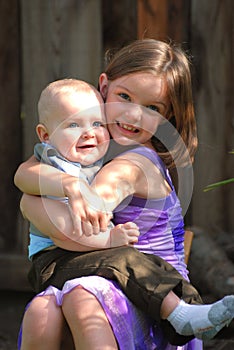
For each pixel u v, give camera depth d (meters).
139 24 7.26
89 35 7.05
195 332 3.89
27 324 3.93
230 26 7.05
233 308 3.82
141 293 3.94
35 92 7.15
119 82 4.34
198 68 7.11
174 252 4.39
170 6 7.21
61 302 3.92
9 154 7.34
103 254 4.05
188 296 4.00
